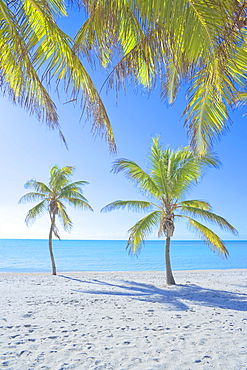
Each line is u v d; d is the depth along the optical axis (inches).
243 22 83.3
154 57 100.7
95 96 139.0
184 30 84.6
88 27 110.9
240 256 2090.3
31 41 128.0
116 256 1900.8
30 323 229.9
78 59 133.6
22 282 514.0
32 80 139.9
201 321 243.1
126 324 231.0
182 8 82.0
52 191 696.4
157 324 231.9
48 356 157.8
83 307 299.4
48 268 1037.2
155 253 2456.9
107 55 119.9
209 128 143.6
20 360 151.3
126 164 470.6
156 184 497.4
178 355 161.2
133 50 108.0
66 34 132.6
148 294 399.9
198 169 442.0
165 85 141.3
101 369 140.4
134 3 86.9
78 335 198.2
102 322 236.7
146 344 180.2
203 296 384.8
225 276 672.4
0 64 134.0
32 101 141.8
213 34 85.0
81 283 517.0
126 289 448.5
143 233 479.2
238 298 372.8
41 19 135.9
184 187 482.6
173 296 383.2
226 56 93.0
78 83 136.5
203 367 144.0
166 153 518.0
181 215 494.6
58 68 134.3
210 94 133.7
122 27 104.6
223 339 191.6
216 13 81.1
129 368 141.9
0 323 227.0
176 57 94.8
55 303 319.0
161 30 88.6
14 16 118.9
